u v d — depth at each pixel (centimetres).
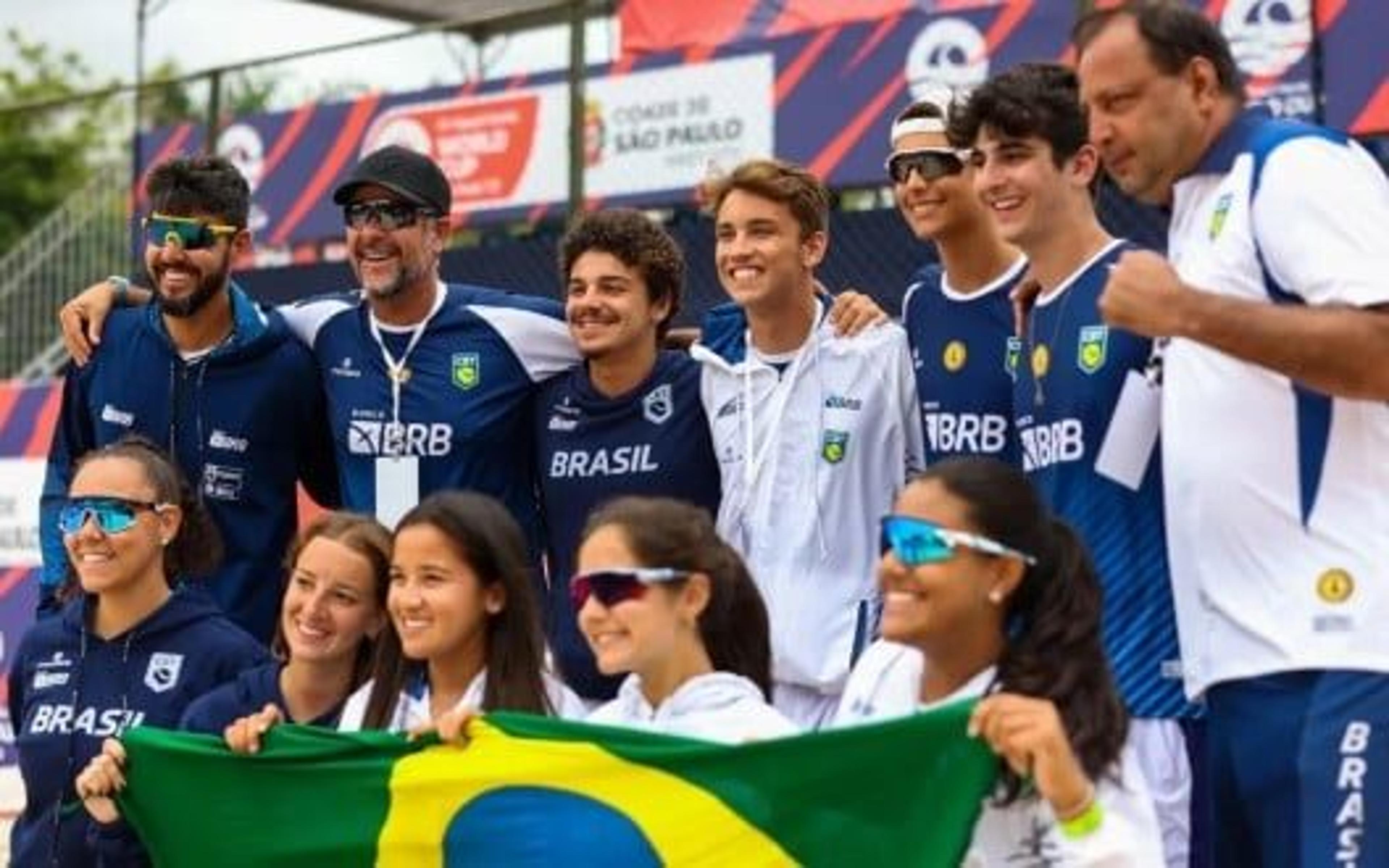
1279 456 449
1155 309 430
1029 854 412
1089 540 503
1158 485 498
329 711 547
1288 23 905
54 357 1428
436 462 643
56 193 2339
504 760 471
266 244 1230
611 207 1044
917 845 421
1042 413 517
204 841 505
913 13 1004
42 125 2411
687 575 465
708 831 449
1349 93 893
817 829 437
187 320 664
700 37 1092
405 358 649
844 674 580
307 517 834
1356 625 441
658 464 607
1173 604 492
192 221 652
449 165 1170
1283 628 447
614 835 458
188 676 568
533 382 645
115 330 684
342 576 538
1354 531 445
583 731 465
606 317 600
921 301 592
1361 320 427
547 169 1135
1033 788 409
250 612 673
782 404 593
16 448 1188
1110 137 467
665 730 467
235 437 668
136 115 1273
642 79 1095
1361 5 891
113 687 570
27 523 1180
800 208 588
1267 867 455
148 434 673
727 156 1063
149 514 569
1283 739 446
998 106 509
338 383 659
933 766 420
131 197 1287
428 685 521
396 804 484
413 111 1182
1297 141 450
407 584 498
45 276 1455
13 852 582
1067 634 420
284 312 682
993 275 575
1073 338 507
